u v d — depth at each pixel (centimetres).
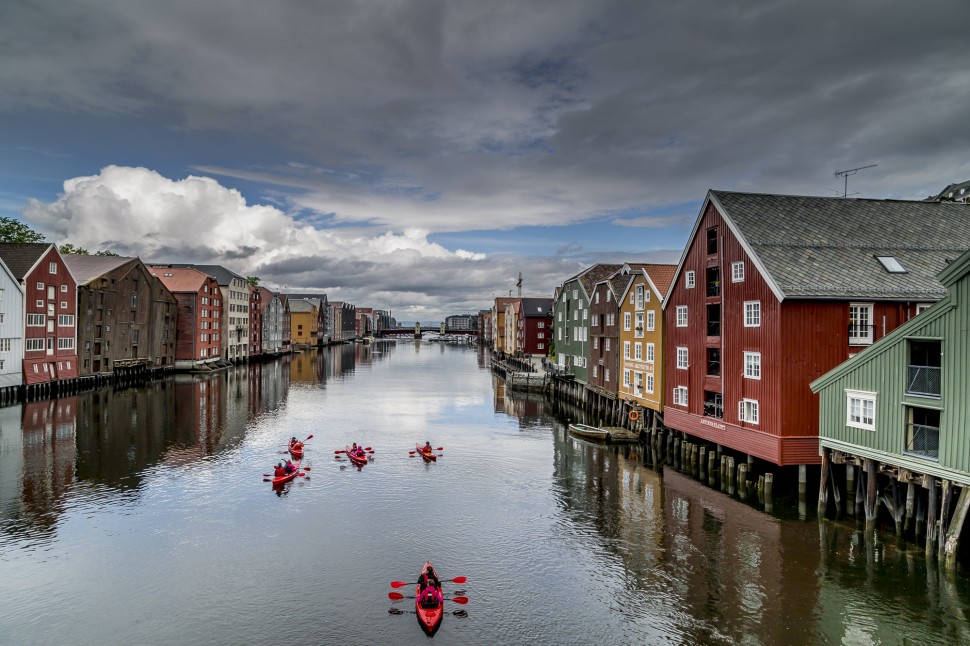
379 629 1828
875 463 2473
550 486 3347
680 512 2870
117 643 1755
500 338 15588
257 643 1753
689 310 3991
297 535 2575
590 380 6431
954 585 2045
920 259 3231
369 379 9412
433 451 4219
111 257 8550
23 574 2186
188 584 2117
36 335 6425
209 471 3594
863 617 1866
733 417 3409
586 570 2230
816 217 3472
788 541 2459
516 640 1767
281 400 6788
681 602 1980
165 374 9319
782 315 2956
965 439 2042
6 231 8694
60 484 3269
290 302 18575
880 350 2414
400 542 2506
